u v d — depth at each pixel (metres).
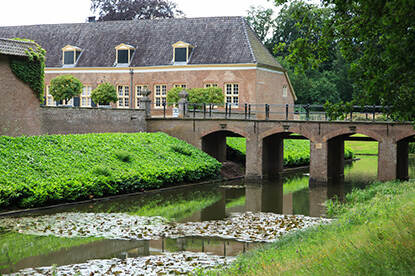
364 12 7.53
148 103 28.86
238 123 26.56
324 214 17.19
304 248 8.87
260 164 26.17
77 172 19.14
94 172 19.69
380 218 10.21
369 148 48.44
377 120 23.69
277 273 7.29
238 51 34.09
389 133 22.77
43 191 16.88
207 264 10.66
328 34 9.23
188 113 28.73
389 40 7.31
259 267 7.94
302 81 50.88
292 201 20.06
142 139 25.56
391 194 14.99
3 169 17.02
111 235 13.61
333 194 21.94
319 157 24.59
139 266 10.59
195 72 34.69
